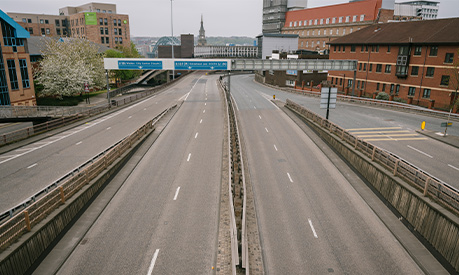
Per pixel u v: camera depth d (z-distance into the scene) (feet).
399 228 47.65
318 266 39.27
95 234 44.65
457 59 130.52
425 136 94.38
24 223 37.99
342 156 78.43
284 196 57.98
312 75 242.17
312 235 45.80
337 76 206.49
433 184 45.37
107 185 60.39
